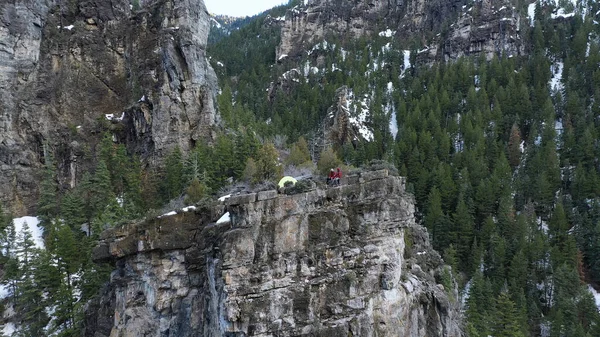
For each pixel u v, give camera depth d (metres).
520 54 165.75
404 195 38.78
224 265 32.25
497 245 86.69
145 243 39.88
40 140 81.00
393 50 179.88
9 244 64.38
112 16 91.62
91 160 81.19
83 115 85.38
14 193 77.00
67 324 53.28
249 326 31.95
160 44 84.62
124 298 41.31
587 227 91.25
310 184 36.53
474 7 181.12
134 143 82.56
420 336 38.94
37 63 83.69
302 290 33.59
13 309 56.47
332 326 33.41
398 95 148.12
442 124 127.94
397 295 36.66
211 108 84.19
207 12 89.81
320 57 186.25
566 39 159.38
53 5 88.44
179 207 44.88
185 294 39.53
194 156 69.81
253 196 33.75
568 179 105.25
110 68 89.88
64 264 57.16
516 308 74.56
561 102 130.00
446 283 52.00
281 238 33.94
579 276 82.25
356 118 133.38
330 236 35.16
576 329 68.56
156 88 82.19
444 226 90.94
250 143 72.38
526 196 102.50
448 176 99.81
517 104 128.12
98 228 59.25
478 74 147.50
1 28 78.94
